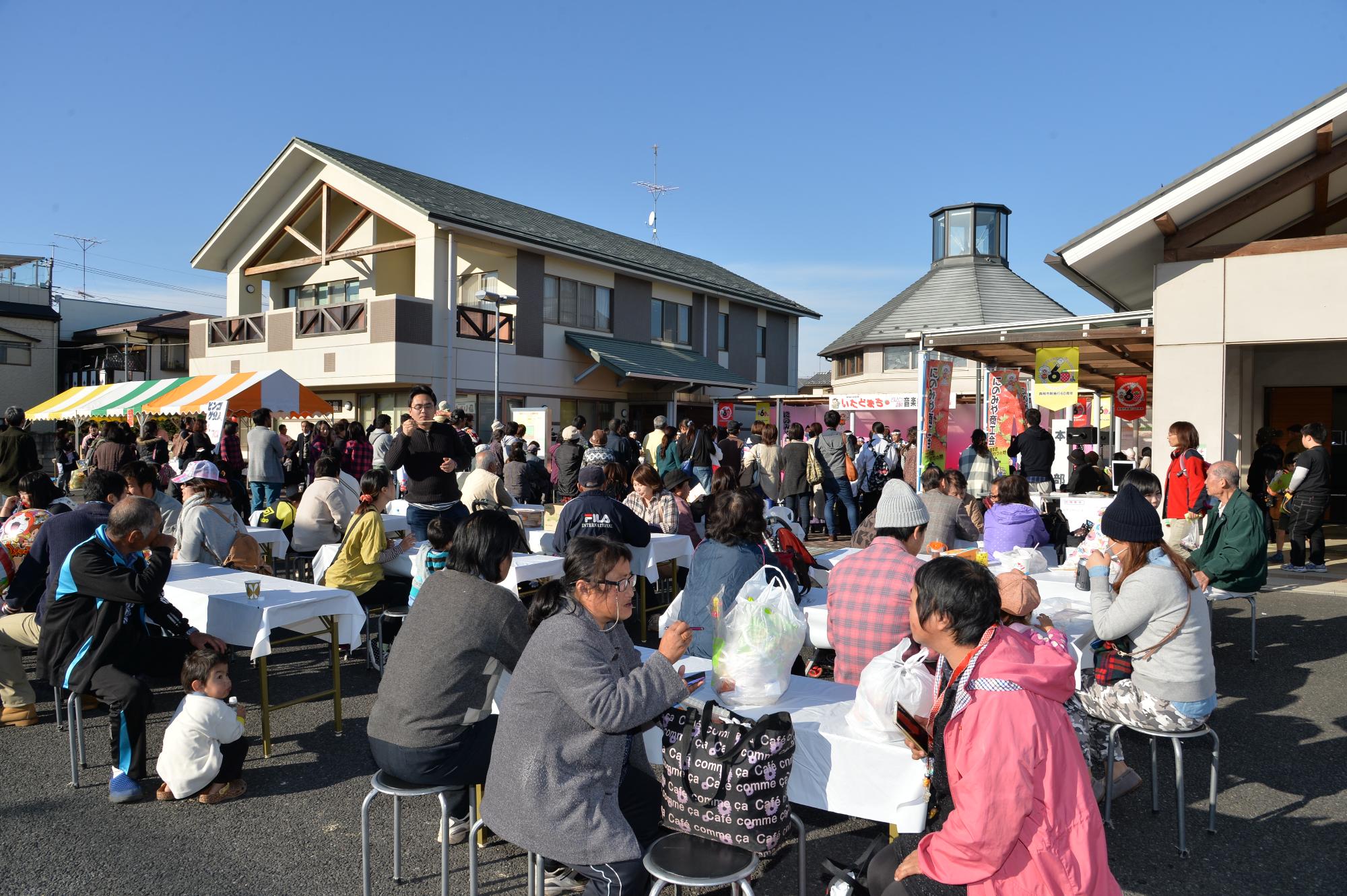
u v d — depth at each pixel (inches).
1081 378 633.0
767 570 160.9
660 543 260.1
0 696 193.0
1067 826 77.4
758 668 117.9
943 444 453.7
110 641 156.6
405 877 126.9
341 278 805.9
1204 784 157.2
